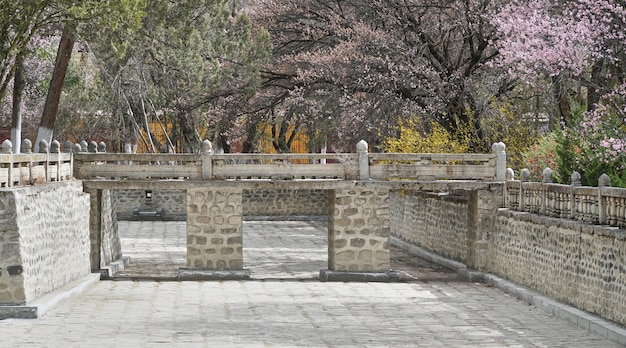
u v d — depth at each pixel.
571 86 31.06
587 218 20.00
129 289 24.86
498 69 34.81
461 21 35.22
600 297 18.73
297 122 48.44
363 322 19.80
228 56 42.09
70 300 22.48
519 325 19.31
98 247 27.69
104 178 28.23
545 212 22.95
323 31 42.16
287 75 43.38
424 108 37.19
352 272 27.14
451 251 30.86
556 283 21.48
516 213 24.81
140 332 18.20
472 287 25.67
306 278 27.88
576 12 27.97
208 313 20.89
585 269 19.58
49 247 22.22
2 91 27.53
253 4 51.56
